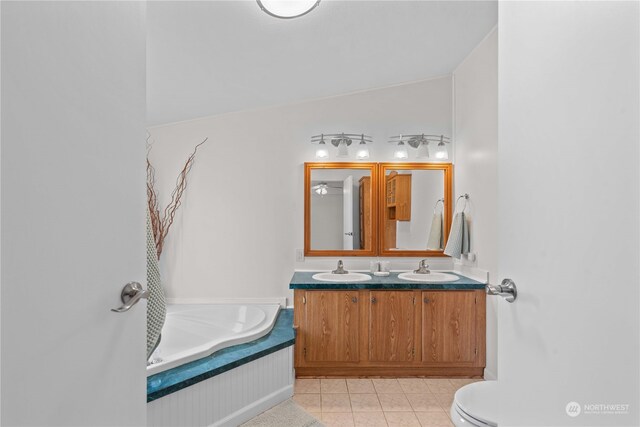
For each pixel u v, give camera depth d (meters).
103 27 0.72
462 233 2.90
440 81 3.27
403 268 3.23
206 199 3.23
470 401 1.74
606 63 0.65
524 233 0.92
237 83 2.66
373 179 3.24
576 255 0.73
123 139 0.78
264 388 2.20
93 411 0.69
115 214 0.75
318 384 2.55
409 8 2.06
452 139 3.26
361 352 2.65
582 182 0.71
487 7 2.12
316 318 2.65
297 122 3.26
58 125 0.61
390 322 2.65
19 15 0.54
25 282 0.55
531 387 0.88
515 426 0.95
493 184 2.50
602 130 0.66
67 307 0.63
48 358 0.59
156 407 1.67
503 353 1.02
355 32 2.22
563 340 0.76
